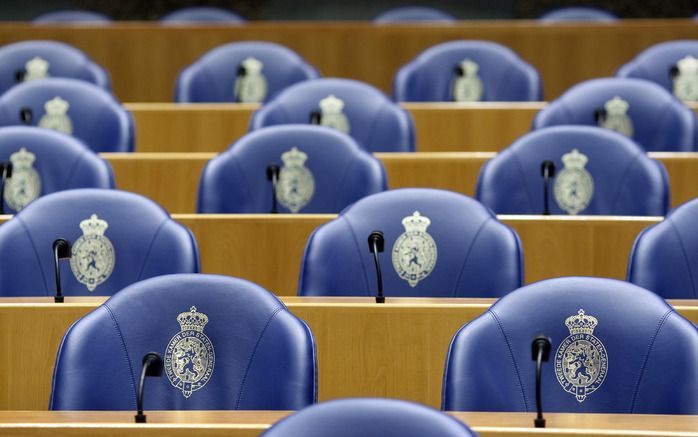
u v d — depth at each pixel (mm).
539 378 2748
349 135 5711
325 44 8008
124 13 11102
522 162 5047
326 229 4125
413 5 11141
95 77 7414
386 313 3574
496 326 3143
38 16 11117
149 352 3123
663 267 4031
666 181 5043
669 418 2799
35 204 4191
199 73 7359
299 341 3129
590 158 5055
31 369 3586
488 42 7301
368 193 5105
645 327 3119
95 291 4125
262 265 4621
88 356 3129
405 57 7988
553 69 7961
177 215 4625
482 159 5484
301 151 5156
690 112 6121
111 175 5219
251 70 7352
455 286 4074
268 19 11203
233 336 3156
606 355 3117
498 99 7199
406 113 6199
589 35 7934
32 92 6316
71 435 2676
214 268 4625
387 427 2334
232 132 6621
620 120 6109
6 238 4109
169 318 3168
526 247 4516
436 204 4141
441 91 7215
